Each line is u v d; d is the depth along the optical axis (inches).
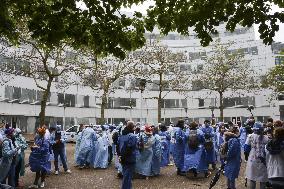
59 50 1168.8
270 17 292.7
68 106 2127.2
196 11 299.9
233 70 2006.6
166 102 2506.2
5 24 295.6
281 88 1894.7
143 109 2436.0
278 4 302.7
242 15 295.0
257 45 2471.7
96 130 682.8
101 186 490.3
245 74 2059.5
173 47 2662.4
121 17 295.3
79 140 657.0
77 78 2128.4
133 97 2417.6
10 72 1696.6
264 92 2389.3
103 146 652.7
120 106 2374.5
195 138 534.3
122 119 2372.0
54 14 281.9
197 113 2504.9
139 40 311.4
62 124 2095.2
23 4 288.0
